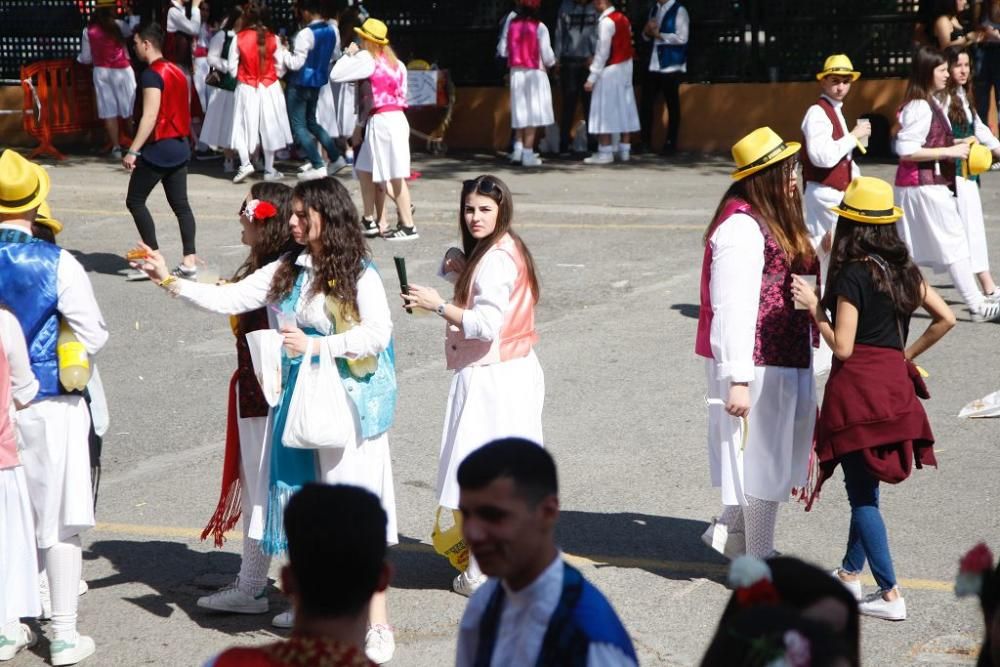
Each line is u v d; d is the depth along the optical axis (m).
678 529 9.91
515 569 4.28
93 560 9.59
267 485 8.11
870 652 7.78
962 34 26.88
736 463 8.44
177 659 8.02
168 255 20.12
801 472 8.64
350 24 25.92
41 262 7.74
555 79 29.27
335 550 4.15
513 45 27.12
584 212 22.70
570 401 12.96
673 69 28.05
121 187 25.77
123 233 21.83
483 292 8.19
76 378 7.71
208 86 27.12
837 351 7.99
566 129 28.72
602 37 26.88
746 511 8.59
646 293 17.22
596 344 14.92
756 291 8.19
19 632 8.10
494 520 4.23
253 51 25.36
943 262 15.20
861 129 14.23
